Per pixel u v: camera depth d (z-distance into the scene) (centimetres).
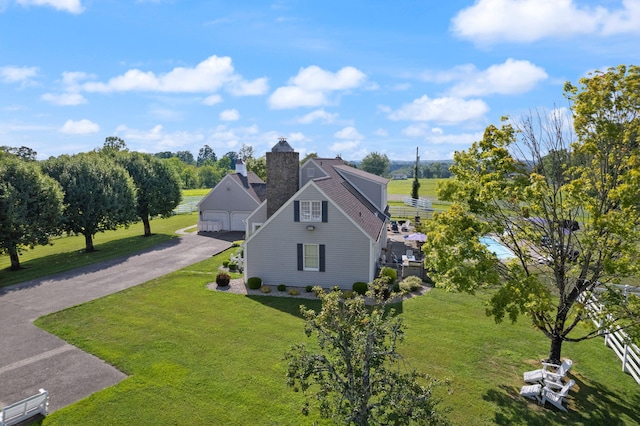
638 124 1210
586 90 1312
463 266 1359
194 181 14375
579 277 1326
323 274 2430
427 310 2052
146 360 1539
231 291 2388
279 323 1897
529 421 1170
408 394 902
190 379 1400
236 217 4719
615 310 1246
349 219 2353
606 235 1208
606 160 1279
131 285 2533
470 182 1455
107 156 4281
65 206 3269
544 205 1350
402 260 2856
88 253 3638
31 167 3055
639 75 1197
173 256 3384
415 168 6644
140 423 1171
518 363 1511
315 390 1324
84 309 2102
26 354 1603
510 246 1490
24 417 1173
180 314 2017
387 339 1689
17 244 2938
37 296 2341
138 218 4281
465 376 1415
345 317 977
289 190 2709
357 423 902
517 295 1241
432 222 1521
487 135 1466
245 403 1262
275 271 2483
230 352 1600
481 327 1836
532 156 1455
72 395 1315
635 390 1342
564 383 1370
